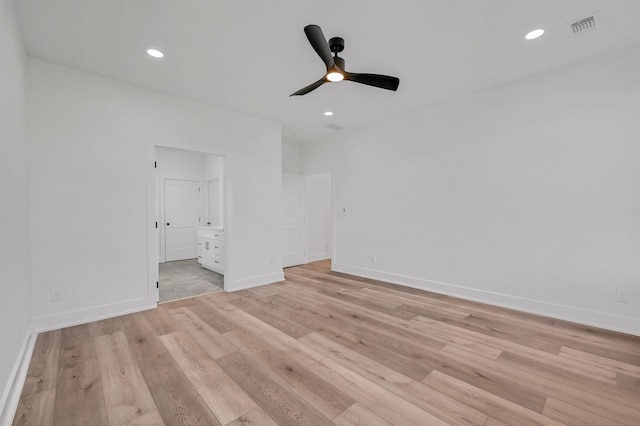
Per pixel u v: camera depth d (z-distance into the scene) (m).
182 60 2.64
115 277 2.96
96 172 2.86
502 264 3.23
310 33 1.86
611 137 2.58
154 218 3.22
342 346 2.28
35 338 2.39
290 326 2.68
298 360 2.06
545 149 2.93
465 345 2.29
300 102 3.66
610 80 2.57
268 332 2.54
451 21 2.12
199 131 3.62
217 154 3.84
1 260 1.51
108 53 2.51
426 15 2.05
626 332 2.50
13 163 1.89
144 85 3.12
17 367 1.78
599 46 2.46
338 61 2.25
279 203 4.51
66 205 2.70
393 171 4.31
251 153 4.16
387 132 4.39
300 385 1.77
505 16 2.07
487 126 3.32
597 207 2.65
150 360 2.06
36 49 2.43
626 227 2.52
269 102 3.65
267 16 2.05
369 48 2.48
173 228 6.70
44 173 2.59
